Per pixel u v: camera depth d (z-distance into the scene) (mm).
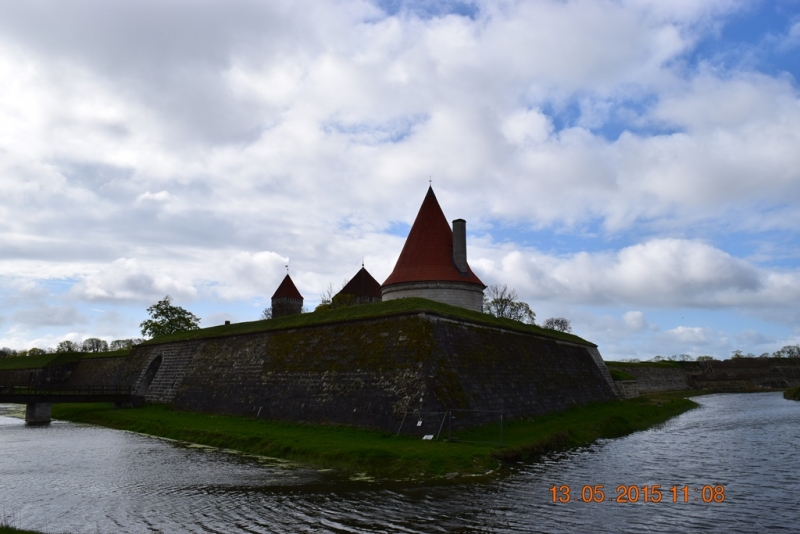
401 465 19625
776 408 50219
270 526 13602
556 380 37094
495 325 33562
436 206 44844
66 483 18641
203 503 15781
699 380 95375
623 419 34812
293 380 31859
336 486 17406
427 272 41312
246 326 44406
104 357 67125
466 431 24344
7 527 13141
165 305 81812
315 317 37469
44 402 40062
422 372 25156
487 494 16297
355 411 26766
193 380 41750
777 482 18219
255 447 24438
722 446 26094
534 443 23438
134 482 18594
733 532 13070
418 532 13008
